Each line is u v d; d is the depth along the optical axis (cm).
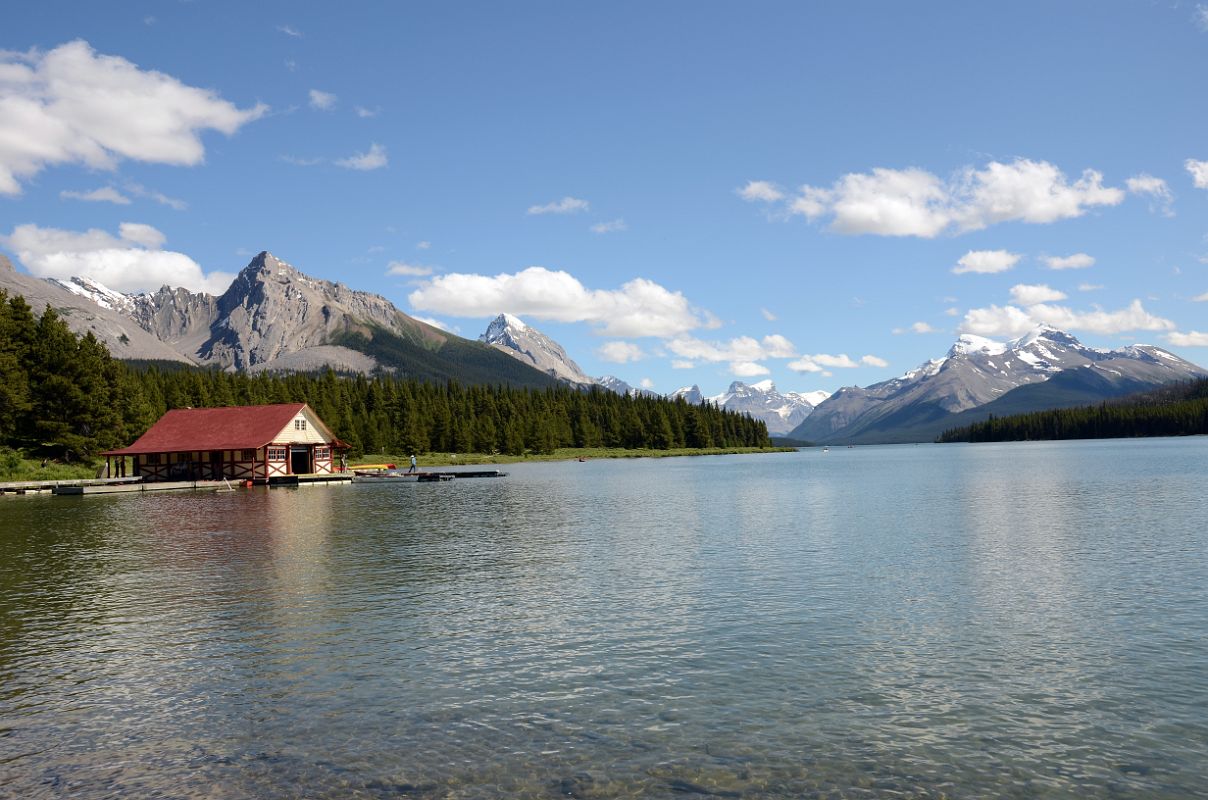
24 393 9262
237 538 3891
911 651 1741
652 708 1418
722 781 1141
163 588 2572
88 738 1328
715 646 1797
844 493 6681
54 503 6681
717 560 2997
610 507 5506
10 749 1291
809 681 1550
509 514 5047
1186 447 17888
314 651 1802
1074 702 1421
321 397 17625
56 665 1730
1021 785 1120
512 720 1372
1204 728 1300
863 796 1095
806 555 3086
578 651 1772
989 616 2044
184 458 9581
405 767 1198
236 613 2192
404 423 18412
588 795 1104
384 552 3328
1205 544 3156
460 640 1877
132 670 1686
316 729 1346
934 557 2995
